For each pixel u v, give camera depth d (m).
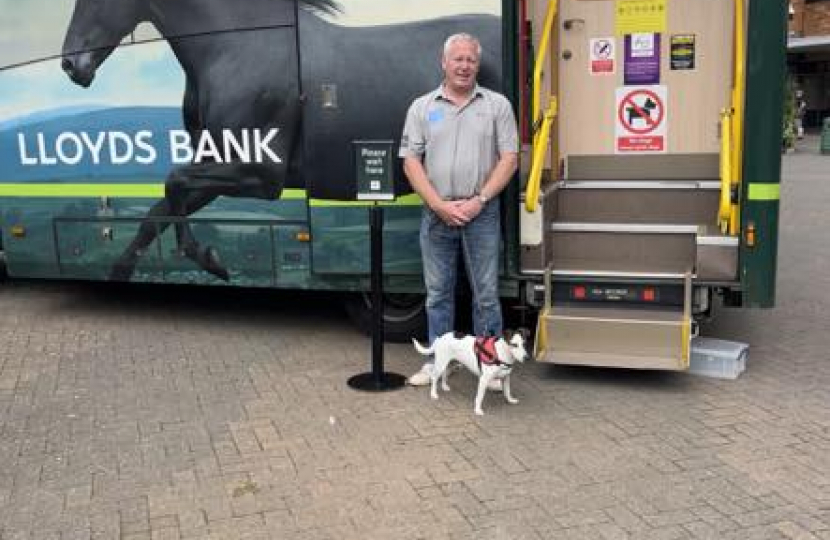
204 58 5.76
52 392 5.14
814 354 5.69
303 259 5.80
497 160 4.93
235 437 4.46
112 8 5.94
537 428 4.51
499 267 5.36
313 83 5.51
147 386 5.23
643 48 5.77
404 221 5.50
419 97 5.29
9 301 7.28
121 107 6.03
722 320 6.55
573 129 5.99
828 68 28.45
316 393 5.05
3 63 6.21
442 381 5.07
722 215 4.85
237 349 5.92
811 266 8.38
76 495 3.88
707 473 3.98
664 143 5.86
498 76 5.19
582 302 5.36
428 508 3.70
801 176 15.91
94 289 7.65
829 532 3.47
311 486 3.92
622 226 5.62
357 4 5.36
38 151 6.30
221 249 5.98
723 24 5.61
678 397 4.92
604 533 3.48
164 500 3.81
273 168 5.73
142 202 6.12
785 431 4.44
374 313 5.04
